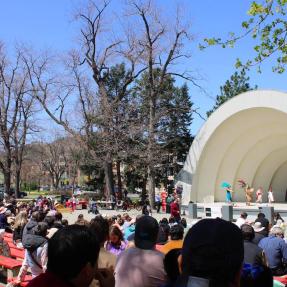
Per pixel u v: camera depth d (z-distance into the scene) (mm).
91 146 43250
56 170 81062
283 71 10820
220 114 32781
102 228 4898
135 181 54812
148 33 40156
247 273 3043
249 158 37406
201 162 34906
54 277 2602
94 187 57094
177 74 40719
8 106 46719
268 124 33344
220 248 1939
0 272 10469
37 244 7590
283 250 7754
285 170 40938
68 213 35906
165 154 44562
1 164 47062
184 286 1939
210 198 36219
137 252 4531
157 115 41281
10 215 17984
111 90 54656
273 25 10742
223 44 11156
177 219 17953
